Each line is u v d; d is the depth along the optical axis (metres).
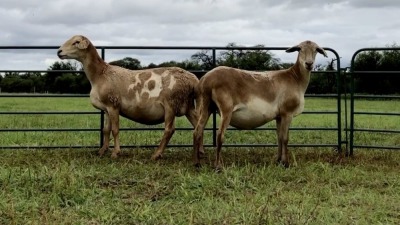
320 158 8.51
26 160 7.91
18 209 5.18
